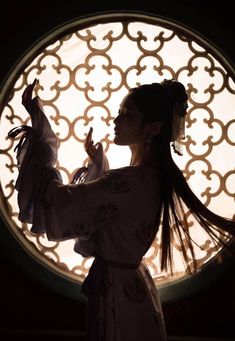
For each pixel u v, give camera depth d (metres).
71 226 1.78
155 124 1.91
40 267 2.43
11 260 2.44
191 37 2.51
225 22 2.52
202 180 2.48
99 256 1.85
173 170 1.91
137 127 1.91
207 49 2.50
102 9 2.48
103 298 1.81
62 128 2.53
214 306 2.45
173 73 2.50
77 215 1.77
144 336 1.79
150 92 1.92
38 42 2.50
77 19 2.49
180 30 2.51
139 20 2.52
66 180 2.51
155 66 2.51
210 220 1.93
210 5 2.52
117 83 2.54
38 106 1.90
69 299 2.46
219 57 2.48
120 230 1.82
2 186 2.49
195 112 2.50
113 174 1.83
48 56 2.55
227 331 2.44
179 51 2.53
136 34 2.54
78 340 2.41
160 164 1.91
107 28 2.55
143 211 1.84
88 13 2.49
